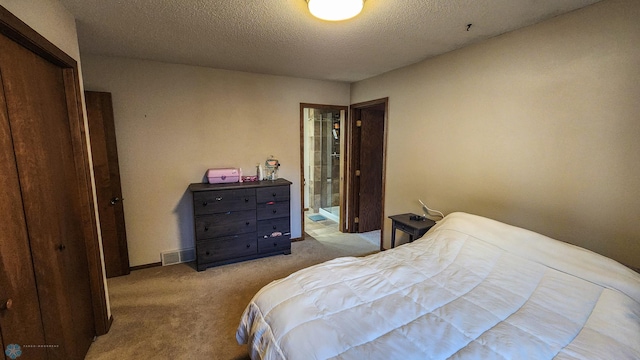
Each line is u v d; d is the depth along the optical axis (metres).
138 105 2.96
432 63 2.81
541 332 1.18
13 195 1.19
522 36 2.06
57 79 1.69
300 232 4.12
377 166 4.53
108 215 2.86
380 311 1.33
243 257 3.31
